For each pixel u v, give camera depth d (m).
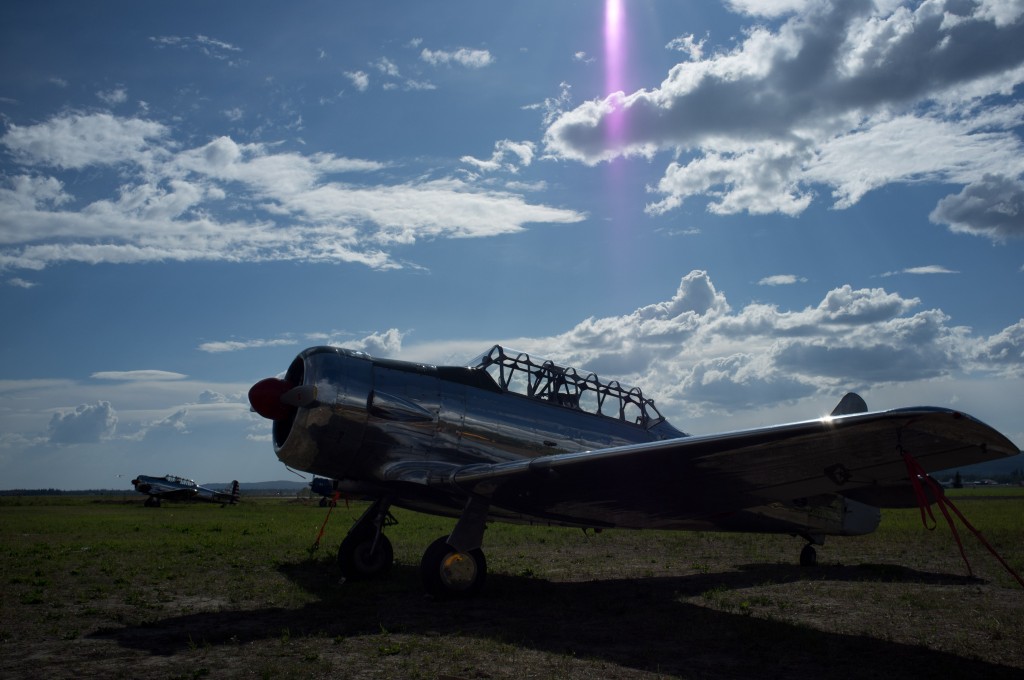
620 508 8.42
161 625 6.40
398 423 9.10
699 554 12.85
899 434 5.63
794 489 7.30
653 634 6.20
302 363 9.34
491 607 7.41
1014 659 5.42
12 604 7.39
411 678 4.78
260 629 6.25
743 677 4.91
